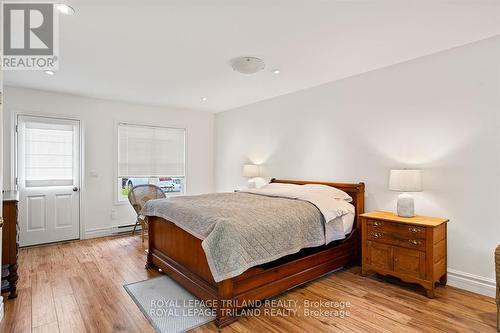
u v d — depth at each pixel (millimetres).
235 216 2426
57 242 4355
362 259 3066
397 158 3213
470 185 2693
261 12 2109
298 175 4352
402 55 2959
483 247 2617
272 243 2410
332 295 2631
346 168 3721
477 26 2346
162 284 2855
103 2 1955
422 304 2453
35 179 4180
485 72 2602
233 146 5656
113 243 4336
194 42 2613
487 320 2201
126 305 2424
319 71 3438
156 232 3244
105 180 4820
